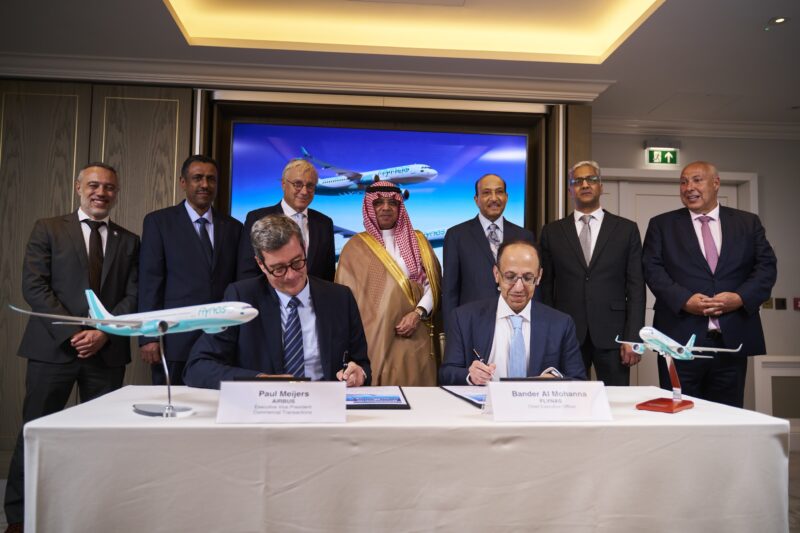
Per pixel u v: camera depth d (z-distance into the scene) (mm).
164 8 3297
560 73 4129
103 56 3883
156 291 3061
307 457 1228
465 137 4527
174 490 1201
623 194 5285
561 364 2133
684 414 1461
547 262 3447
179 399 1600
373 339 3211
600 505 1288
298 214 3396
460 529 1255
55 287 2824
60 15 3369
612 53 3811
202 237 3197
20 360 3859
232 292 1937
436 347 3736
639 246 3287
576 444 1289
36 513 1179
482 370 1842
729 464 1331
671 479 1312
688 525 1312
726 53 3807
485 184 3482
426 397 1696
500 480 1267
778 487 1350
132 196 4016
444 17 3873
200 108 4113
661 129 5262
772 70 4070
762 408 4980
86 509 1187
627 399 1720
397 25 3975
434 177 4496
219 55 3873
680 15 3318
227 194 4367
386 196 3371
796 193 5355
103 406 1477
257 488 1216
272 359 1921
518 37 4133
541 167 4430
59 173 3965
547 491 1279
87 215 2947
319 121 4445
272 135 4402
